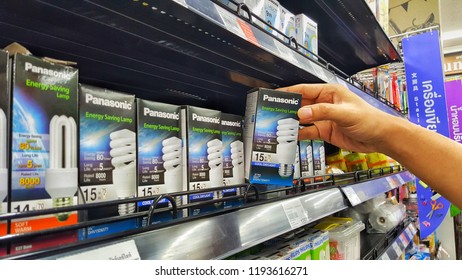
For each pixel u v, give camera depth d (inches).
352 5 60.3
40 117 18.6
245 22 30.2
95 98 22.3
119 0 21.6
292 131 35.0
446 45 255.4
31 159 18.1
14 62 17.7
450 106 121.4
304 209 37.0
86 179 21.4
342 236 53.7
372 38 77.4
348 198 49.1
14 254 15.1
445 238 137.2
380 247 72.9
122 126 23.9
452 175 33.9
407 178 95.7
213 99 51.7
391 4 141.7
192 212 29.0
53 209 16.6
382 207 85.0
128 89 40.6
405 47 95.3
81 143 21.3
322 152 54.2
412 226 105.0
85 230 20.9
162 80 40.8
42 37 27.3
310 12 62.8
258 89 34.3
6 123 17.3
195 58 34.4
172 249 20.8
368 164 87.1
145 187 25.8
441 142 35.1
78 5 22.3
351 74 101.9
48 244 18.4
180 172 28.7
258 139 34.2
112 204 19.5
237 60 35.1
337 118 34.8
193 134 29.8
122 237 18.9
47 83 19.1
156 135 26.9
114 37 28.3
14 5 22.3
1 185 16.8
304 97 40.3
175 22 25.2
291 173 35.1
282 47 35.3
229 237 25.4
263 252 38.9
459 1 185.0
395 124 35.9
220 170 32.2
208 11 24.9
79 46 29.5
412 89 93.8
